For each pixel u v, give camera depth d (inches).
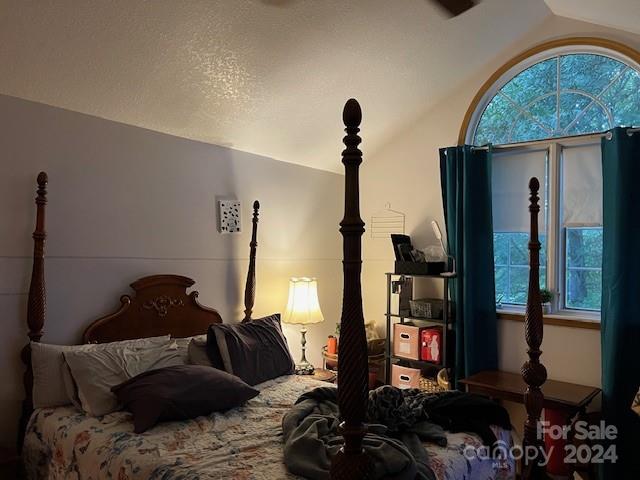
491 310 140.8
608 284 118.4
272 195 152.3
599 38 128.6
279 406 99.2
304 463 67.9
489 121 150.9
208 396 91.8
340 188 177.9
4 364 95.9
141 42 93.6
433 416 86.6
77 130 106.7
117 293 112.7
